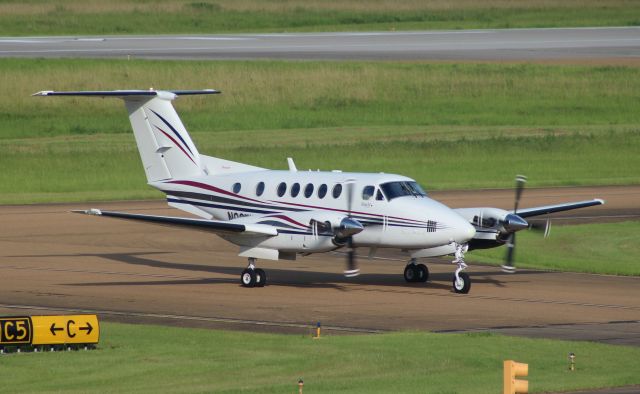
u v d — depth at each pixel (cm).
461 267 9519
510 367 4847
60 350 6894
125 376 6181
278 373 6228
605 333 7512
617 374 6119
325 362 6488
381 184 9750
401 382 5956
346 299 9200
